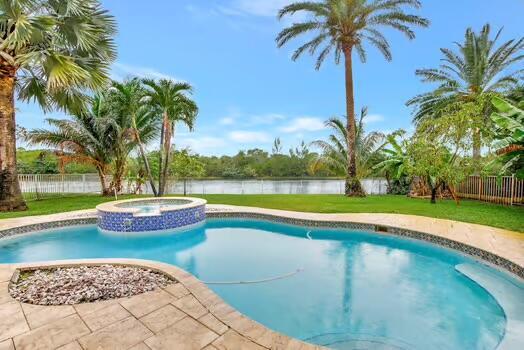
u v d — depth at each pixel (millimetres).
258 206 9938
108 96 12070
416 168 9781
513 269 4098
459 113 8656
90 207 9398
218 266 5129
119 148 12984
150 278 3461
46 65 7293
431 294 4023
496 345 2840
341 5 12188
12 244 6227
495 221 6918
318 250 6031
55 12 7609
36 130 11836
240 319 2584
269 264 5227
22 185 11859
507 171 9023
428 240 5820
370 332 3119
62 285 3232
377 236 6773
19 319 2543
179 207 7613
